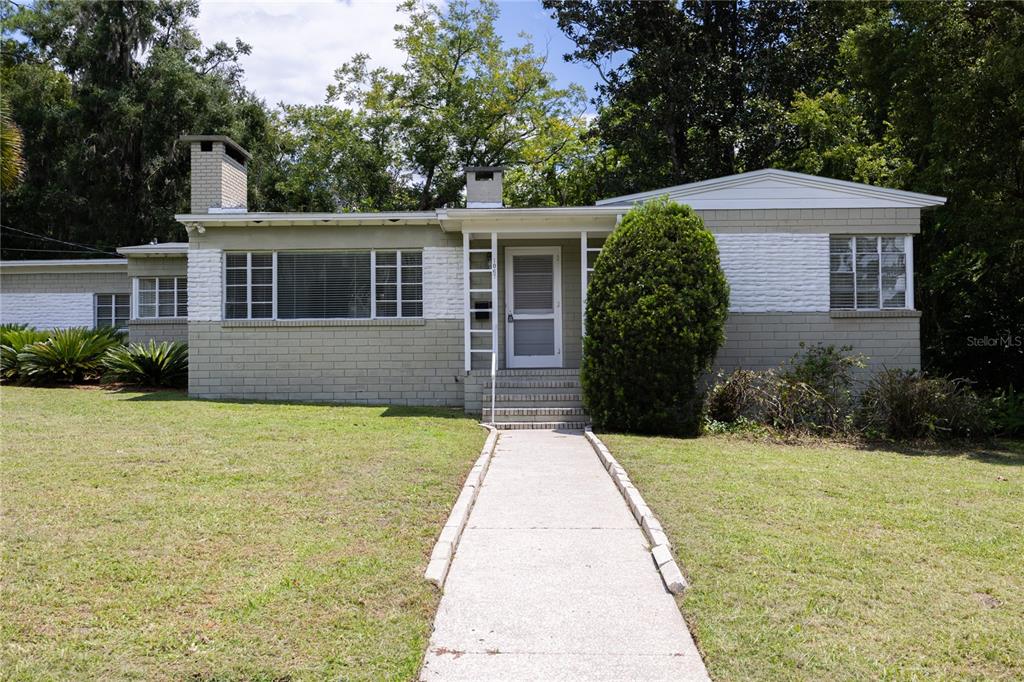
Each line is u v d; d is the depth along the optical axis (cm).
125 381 1574
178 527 553
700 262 1098
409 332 1382
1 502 604
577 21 2555
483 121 3069
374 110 3181
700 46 2538
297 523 571
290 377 1380
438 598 454
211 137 1467
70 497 622
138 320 1820
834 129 2097
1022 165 1482
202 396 1375
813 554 523
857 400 1178
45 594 435
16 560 484
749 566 498
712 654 381
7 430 936
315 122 3181
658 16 2488
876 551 531
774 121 2294
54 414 1099
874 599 448
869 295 1302
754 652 383
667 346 1067
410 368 1380
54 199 3072
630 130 2483
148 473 711
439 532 564
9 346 1653
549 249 1436
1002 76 1319
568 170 3092
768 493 689
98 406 1207
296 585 454
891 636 400
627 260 1112
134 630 395
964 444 1059
